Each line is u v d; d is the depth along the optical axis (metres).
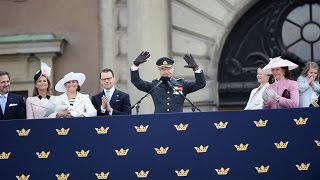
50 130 47.16
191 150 46.75
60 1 77.19
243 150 46.69
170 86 50.97
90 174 46.91
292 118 46.69
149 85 51.72
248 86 78.25
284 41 78.50
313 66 53.25
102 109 51.59
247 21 78.75
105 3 76.81
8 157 47.12
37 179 47.06
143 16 74.38
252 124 46.78
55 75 76.12
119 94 53.91
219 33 77.50
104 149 46.94
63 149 47.06
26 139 47.19
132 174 46.81
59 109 51.31
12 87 76.12
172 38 77.12
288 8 78.38
